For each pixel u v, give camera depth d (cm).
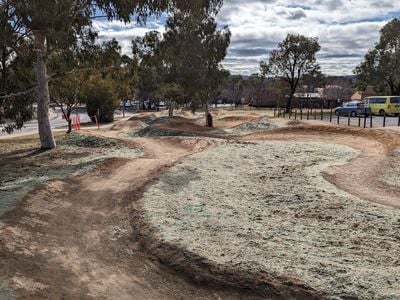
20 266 604
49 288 553
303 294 515
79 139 2280
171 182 1127
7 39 1418
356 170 1293
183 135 2667
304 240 689
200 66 3491
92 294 549
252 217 823
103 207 943
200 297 545
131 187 1109
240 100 10631
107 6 1714
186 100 4084
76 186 1142
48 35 1424
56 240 736
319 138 2234
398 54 4825
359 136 2145
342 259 606
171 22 3397
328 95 9106
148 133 2859
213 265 594
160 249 670
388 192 1036
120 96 5553
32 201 924
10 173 1412
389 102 3834
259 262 595
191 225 769
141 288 569
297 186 1057
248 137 2506
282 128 2619
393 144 1770
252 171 1298
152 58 2506
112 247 709
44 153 1923
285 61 5216
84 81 2981
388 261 598
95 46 2134
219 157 1520
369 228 739
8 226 744
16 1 1241
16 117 2098
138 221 809
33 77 2141
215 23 3431
